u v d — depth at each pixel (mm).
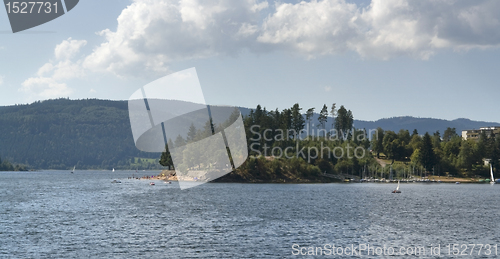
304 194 138750
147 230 61750
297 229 63812
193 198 117000
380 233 61969
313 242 54438
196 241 54094
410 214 86438
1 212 82250
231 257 46219
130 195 126875
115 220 71562
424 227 68562
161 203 102250
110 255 46531
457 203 115312
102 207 92375
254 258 45844
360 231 63312
